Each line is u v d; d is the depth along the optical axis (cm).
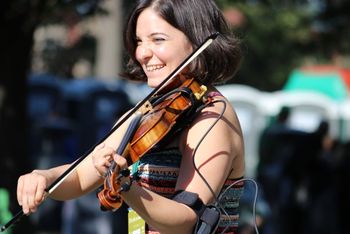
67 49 3144
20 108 1686
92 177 700
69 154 2248
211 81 711
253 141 2705
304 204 2145
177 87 704
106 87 2289
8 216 1509
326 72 4231
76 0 1641
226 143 669
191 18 695
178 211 628
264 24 4197
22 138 1691
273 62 4662
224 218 691
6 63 1656
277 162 2153
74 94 2322
